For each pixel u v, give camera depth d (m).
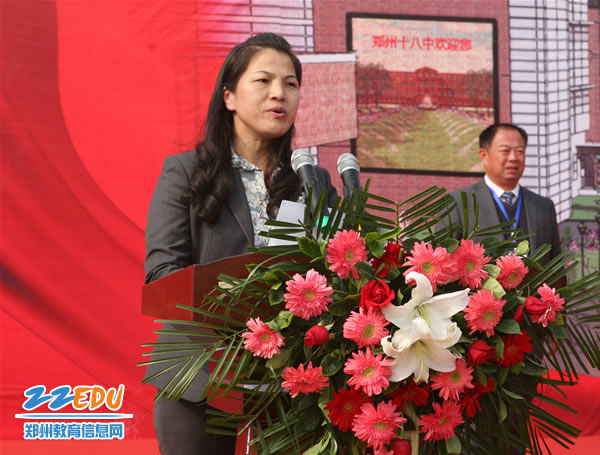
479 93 4.28
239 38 4.02
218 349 1.24
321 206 1.26
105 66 3.89
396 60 4.23
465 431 1.26
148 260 1.72
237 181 1.81
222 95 1.86
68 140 3.84
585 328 1.37
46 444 3.66
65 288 3.77
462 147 4.25
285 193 1.83
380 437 1.14
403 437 1.19
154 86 3.92
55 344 3.73
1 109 3.79
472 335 1.24
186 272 1.29
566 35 4.34
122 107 3.89
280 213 1.38
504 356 1.23
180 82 3.94
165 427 1.63
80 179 3.83
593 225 4.28
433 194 1.28
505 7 4.30
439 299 1.18
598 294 1.35
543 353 1.36
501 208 3.85
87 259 3.80
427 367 1.17
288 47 1.88
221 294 1.27
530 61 4.31
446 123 4.25
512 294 1.27
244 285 1.20
